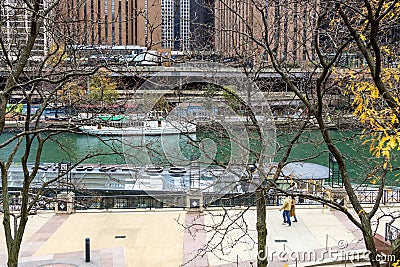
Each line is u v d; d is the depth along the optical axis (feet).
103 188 95.30
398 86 34.91
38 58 53.36
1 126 32.27
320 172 88.48
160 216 88.38
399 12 32.91
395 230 60.75
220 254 68.08
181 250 71.26
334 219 85.51
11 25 49.19
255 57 60.70
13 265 34.27
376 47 27.30
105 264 65.57
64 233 79.46
